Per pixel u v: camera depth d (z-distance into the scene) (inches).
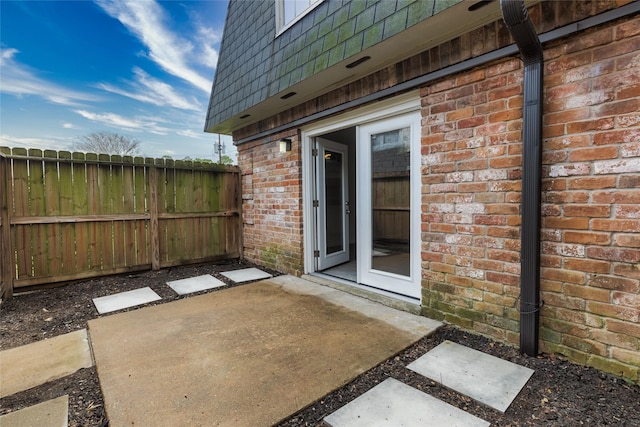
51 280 156.9
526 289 86.0
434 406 67.2
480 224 98.4
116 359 87.4
